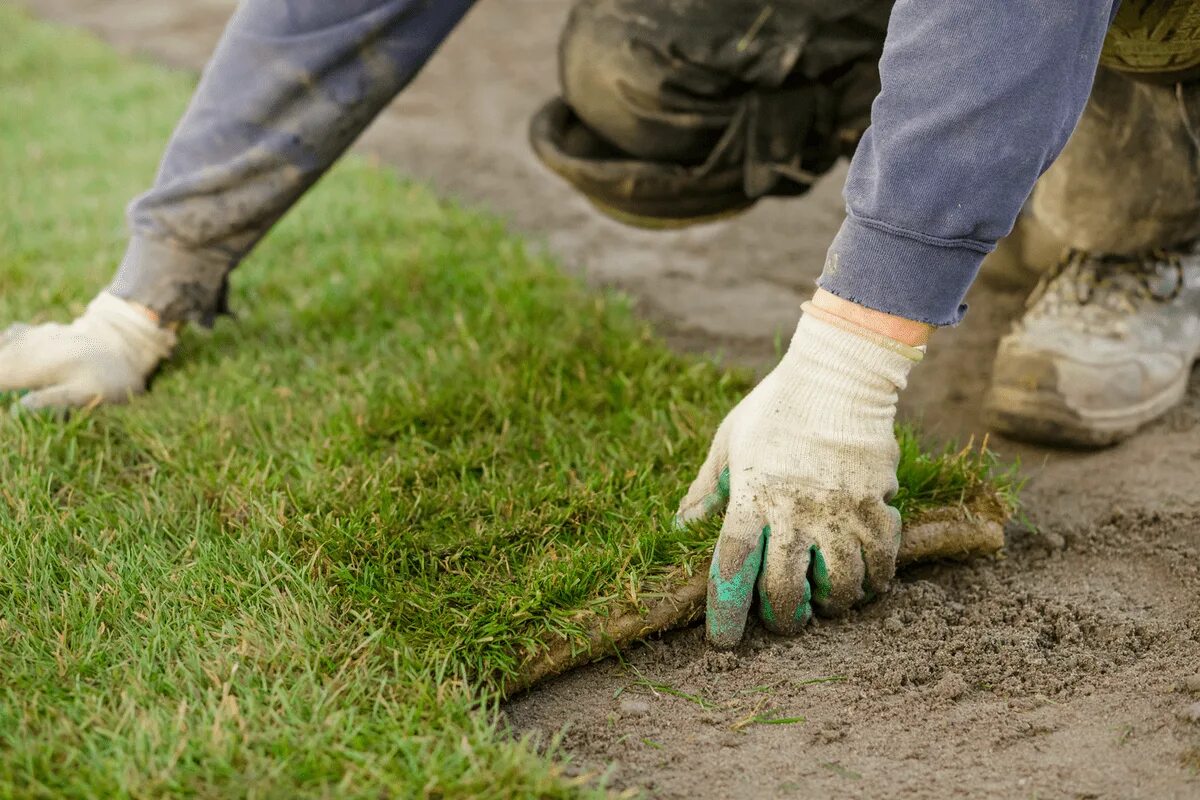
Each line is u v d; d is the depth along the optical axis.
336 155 2.89
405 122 5.72
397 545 2.28
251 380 3.00
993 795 1.75
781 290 3.85
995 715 1.94
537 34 7.07
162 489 2.53
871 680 2.06
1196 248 2.92
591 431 2.77
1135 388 2.75
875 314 1.93
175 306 2.92
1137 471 2.72
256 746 1.78
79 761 1.74
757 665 2.11
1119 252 2.90
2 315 3.36
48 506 2.43
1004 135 1.72
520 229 4.41
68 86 6.23
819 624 2.21
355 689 1.89
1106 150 2.76
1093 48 1.75
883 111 1.80
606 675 2.14
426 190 4.64
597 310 3.39
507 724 1.96
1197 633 2.11
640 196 3.05
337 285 3.64
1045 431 2.80
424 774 1.72
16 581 2.18
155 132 5.38
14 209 4.32
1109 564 2.40
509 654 2.07
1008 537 2.52
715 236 4.32
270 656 1.97
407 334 3.31
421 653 2.03
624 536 2.30
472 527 2.35
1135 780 1.75
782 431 2.06
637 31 2.79
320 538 2.27
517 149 5.33
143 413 2.81
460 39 6.99
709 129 2.92
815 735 1.93
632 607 2.15
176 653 2.01
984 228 1.80
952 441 2.59
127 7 8.29
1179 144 2.67
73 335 2.87
